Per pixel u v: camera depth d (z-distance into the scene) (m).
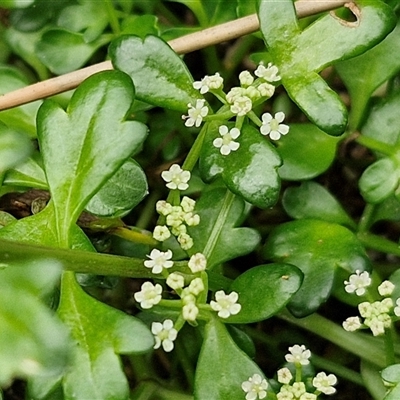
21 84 0.15
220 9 0.15
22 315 0.10
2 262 0.11
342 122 0.12
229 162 0.13
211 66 0.16
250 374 0.12
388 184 0.13
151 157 0.16
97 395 0.11
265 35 0.13
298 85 0.13
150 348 0.11
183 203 0.13
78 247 0.13
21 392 0.15
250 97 0.13
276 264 0.13
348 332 0.14
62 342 0.10
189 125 0.13
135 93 0.13
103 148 0.12
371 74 0.14
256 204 0.12
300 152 0.14
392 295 0.13
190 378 0.14
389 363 0.13
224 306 0.12
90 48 0.15
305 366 0.13
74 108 0.12
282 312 0.14
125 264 0.12
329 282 0.13
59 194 0.12
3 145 0.12
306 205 0.14
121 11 0.16
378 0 0.13
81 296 0.12
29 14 0.16
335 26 0.13
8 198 0.14
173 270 0.13
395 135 0.14
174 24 0.17
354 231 0.14
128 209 0.13
